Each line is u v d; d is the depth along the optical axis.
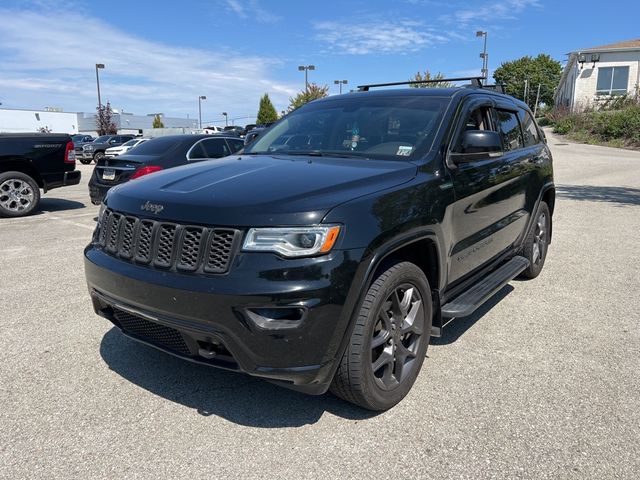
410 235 3.02
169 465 2.60
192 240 2.71
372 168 3.29
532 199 5.25
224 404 3.16
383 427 2.92
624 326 4.39
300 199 2.71
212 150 9.27
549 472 2.54
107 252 3.15
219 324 2.59
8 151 9.70
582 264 6.35
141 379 3.46
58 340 4.07
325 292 2.57
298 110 4.73
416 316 3.22
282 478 2.51
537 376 3.50
